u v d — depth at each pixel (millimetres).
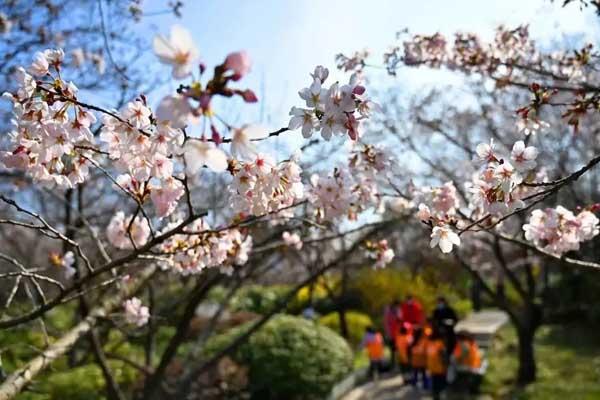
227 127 1562
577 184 9742
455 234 2557
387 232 6211
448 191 3121
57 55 2148
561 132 9469
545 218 3119
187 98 1374
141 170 2111
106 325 5523
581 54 3844
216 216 4855
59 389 7266
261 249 4199
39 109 2102
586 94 3637
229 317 13234
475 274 9375
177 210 3855
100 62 5355
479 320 19109
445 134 8656
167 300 7652
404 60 4852
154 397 5422
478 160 2469
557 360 10789
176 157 1992
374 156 3482
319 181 3213
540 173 3812
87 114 2148
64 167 2357
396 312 12430
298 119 1950
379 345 11000
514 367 10664
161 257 2627
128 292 4508
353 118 1930
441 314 9766
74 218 6516
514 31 4637
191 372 5500
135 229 3355
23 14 5336
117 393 5566
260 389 8953
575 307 12078
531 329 9461
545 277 12789
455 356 9391
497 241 9141
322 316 17688
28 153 2268
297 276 18828
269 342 9141
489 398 9000
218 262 3016
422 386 10297
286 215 3238
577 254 6320
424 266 18172
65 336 3971
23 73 2068
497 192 2369
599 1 3273
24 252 9516
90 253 6430
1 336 7133
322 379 8992
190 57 1388
